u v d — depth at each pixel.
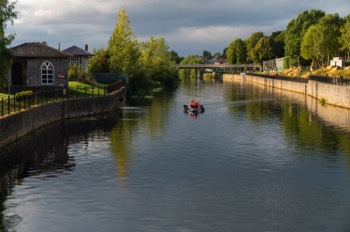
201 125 57.25
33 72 68.38
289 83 131.50
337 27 147.12
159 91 127.56
